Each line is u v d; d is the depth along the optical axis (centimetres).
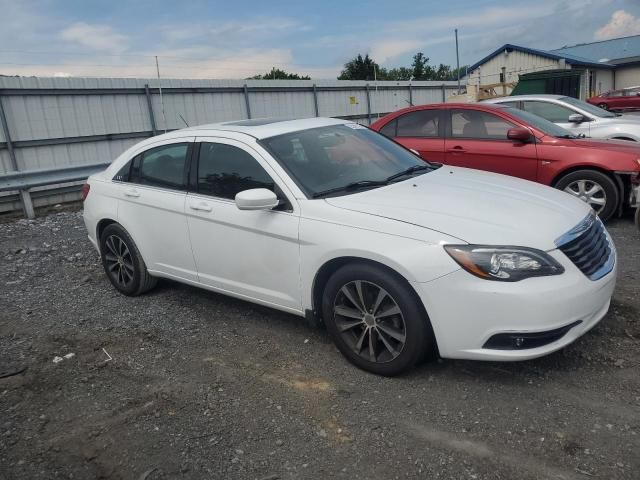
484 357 315
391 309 337
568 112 952
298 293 382
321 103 2022
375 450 283
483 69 4253
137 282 510
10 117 1187
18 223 928
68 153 1300
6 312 507
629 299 442
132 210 493
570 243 328
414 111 817
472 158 751
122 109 1408
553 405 310
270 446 292
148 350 413
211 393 348
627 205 695
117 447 298
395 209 349
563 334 315
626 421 291
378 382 348
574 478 254
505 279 305
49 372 386
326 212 362
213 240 427
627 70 4341
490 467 265
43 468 284
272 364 381
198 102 1595
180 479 271
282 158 404
